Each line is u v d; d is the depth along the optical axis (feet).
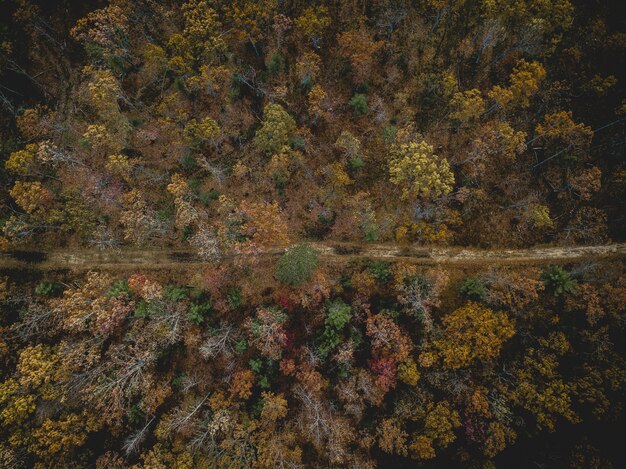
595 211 146.00
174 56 135.44
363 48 134.31
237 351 133.08
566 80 150.51
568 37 149.18
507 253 150.10
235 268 142.00
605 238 150.30
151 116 143.64
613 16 149.28
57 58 144.25
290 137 140.56
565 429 134.51
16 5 136.26
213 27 129.29
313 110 137.69
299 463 124.26
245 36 133.59
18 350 127.13
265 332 125.70
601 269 141.59
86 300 125.80
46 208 136.98
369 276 140.67
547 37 145.59
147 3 135.54
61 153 131.64
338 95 148.15
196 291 137.90
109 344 134.72
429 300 127.75
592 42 148.77
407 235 148.66
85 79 144.56
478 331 122.21
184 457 118.01
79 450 126.11
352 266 146.30
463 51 148.66
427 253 149.18
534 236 150.41
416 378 120.88
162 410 132.87
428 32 147.13
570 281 136.87
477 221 150.20
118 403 116.57
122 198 136.46
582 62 149.48
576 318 140.15
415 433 126.31
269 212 127.95
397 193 146.10
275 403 122.31
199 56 134.41
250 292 140.46
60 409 122.31
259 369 131.03
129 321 136.67
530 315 136.05
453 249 149.69
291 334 135.23
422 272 145.48
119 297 129.90
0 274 140.67
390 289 140.97
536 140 150.00
